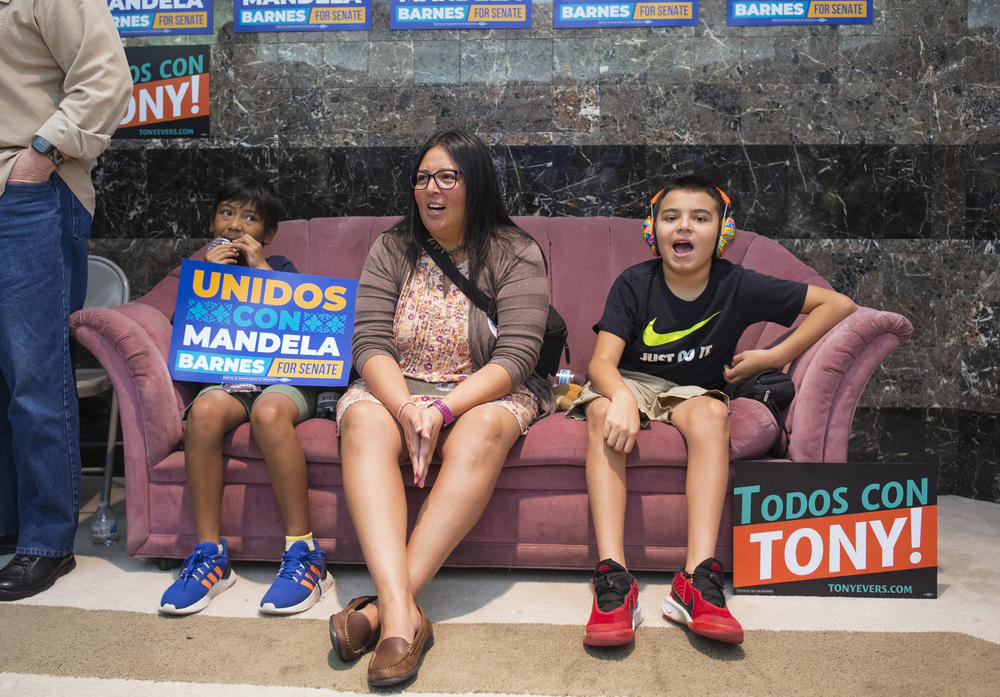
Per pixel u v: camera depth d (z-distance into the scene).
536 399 2.14
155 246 3.18
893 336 2.04
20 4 1.92
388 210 3.11
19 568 1.98
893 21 3.01
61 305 2.06
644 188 3.07
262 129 3.13
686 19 3.03
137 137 3.16
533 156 3.08
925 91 3.01
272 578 2.09
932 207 3.04
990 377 2.97
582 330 2.66
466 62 3.08
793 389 2.09
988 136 2.96
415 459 1.79
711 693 1.46
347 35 3.09
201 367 2.12
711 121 3.05
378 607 1.62
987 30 2.97
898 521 1.96
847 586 1.95
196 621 1.79
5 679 1.50
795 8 3.01
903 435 3.09
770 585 1.95
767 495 1.95
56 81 2.05
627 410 1.89
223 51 3.12
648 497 2.03
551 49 3.06
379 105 3.10
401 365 2.09
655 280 2.16
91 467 3.21
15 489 2.31
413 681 1.50
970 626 1.77
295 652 1.63
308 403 2.15
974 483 3.01
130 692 1.46
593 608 1.69
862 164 3.04
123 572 2.13
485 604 1.92
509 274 2.04
